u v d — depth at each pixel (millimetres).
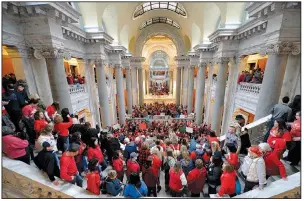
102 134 6148
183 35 24500
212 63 16062
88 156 4844
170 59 39500
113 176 3922
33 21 6375
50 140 3994
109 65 16109
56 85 7324
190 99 23094
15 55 6461
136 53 26297
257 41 8812
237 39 10906
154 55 48469
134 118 20672
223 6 10875
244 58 11023
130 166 4758
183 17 20828
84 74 12164
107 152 5934
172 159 4969
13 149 3783
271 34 6711
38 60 7102
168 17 22891
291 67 6988
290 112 4867
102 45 12234
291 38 6180
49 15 6391
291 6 5797
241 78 11039
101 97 13203
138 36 25547
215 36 11352
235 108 11625
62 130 4922
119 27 16047
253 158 3832
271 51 6707
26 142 3979
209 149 5469
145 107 26844
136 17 20828
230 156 4812
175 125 16562
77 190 3781
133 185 3693
